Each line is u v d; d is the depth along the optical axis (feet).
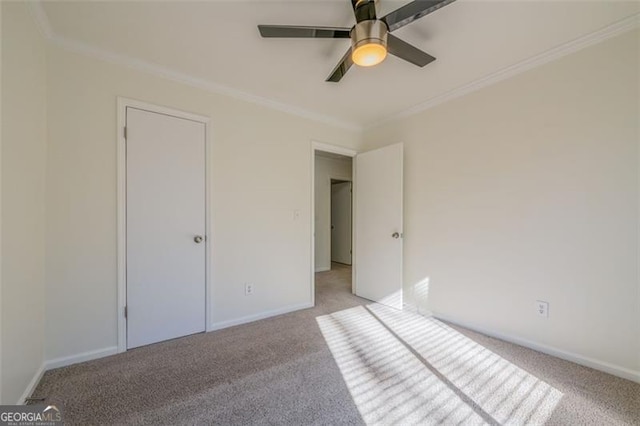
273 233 9.57
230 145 8.63
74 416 4.64
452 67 7.25
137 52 6.68
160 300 7.43
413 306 9.87
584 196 6.15
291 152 10.02
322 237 18.20
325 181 18.49
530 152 6.97
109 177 6.72
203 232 8.12
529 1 5.00
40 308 5.71
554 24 5.61
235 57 6.89
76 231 6.31
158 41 6.25
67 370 6.00
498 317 7.59
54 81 6.08
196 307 8.00
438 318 9.09
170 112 7.57
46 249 5.96
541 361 6.37
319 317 9.35
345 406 4.92
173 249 7.63
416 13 4.57
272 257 9.54
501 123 7.53
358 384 5.57
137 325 7.10
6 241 4.36
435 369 6.10
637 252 5.54
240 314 8.82
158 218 7.40
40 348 5.72
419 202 9.71
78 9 5.24
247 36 6.07
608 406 4.88
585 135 6.13
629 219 5.62
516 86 7.23
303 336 7.84
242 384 5.57
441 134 9.06
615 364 5.77
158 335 7.40
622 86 5.65
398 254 10.11
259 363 6.38
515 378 5.74
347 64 6.04
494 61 6.97
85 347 6.42
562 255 6.47
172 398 5.12
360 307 10.39
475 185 8.11
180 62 7.13
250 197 9.05
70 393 5.24
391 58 6.85
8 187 4.43
